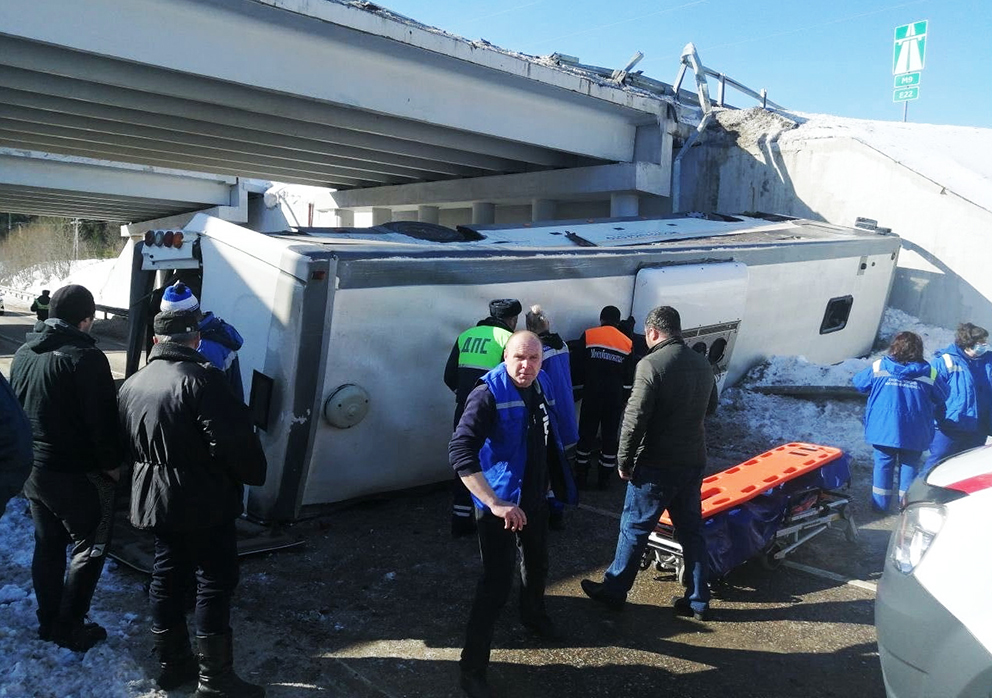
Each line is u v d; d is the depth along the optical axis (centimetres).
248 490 594
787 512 528
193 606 446
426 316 628
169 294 361
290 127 1438
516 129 1476
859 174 1398
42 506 379
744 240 1001
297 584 495
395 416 630
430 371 643
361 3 1203
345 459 613
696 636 437
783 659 412
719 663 407
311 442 582
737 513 493
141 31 1028
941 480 308
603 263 764
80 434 372
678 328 446
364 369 601
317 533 587
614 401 701
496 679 387
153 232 646
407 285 610
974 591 272
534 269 703
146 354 720
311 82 1213
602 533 600
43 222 6450
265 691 368
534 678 389
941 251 1297
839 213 1432
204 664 344
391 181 2147
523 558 417
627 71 1647
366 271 584
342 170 1994
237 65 1130
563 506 651
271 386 572
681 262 843
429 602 475
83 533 379
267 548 539
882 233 1205
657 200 1716
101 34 997
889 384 626
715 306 855
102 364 371
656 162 1666
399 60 1298
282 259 567
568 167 1733
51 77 1152
